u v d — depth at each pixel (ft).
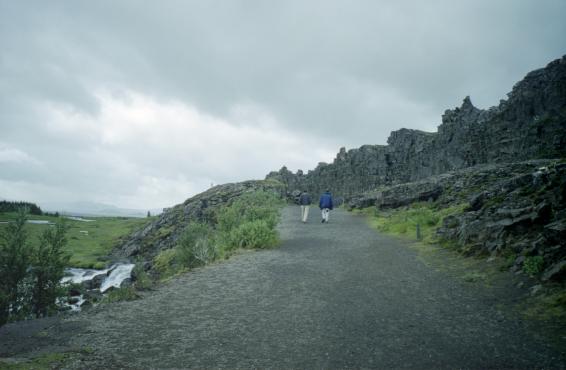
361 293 33.91
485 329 24.12
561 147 103.55
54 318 28.07
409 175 162.40
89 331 25.05
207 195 212.23
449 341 22.53
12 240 66.74
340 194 193.77
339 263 47.21
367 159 185.78
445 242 53.42
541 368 18.56
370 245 60.03
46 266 69.36
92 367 19.30
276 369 19.31
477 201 60.13
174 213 206.28
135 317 28.09
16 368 18.61
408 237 65.77
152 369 19.21
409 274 40.37
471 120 141.69
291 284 37.70
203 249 57.67
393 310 28.94
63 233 72.90
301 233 75.25
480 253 43.09
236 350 21.83
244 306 30.73
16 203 464.65
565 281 29.07
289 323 26.53
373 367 19.39
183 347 22.29
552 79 115.34
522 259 35.37
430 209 87.10
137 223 359.46
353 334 24.22
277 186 207.72
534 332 23.02
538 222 39.93
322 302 31.48
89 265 167.22
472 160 130.52
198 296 33.94
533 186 50.42
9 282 64.90
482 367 18.97
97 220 428.56
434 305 29.71
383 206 109.09
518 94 123.95
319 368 19.39
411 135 173.27
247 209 82.23
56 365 19.43
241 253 56.03
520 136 116.06
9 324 26.61
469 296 31.32
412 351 21.30
